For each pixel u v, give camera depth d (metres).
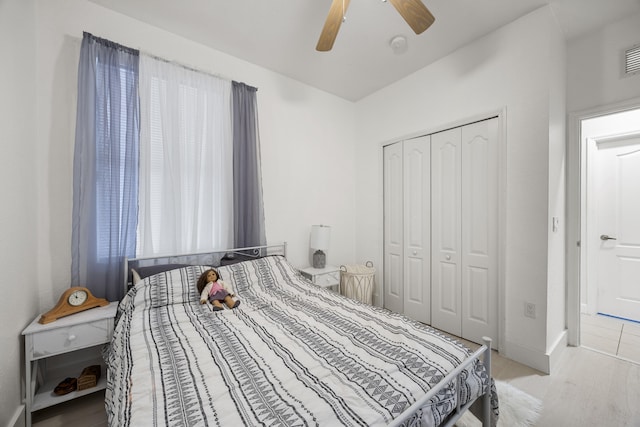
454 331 2.49
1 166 1.25
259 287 2.08
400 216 2.99
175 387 0.90
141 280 1.77
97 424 1.45
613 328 2.61
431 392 0.87
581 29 2.10
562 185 2.18
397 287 3.03
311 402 0.83
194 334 1.32
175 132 2.09
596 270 2.94
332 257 3.25
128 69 1.92
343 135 3.35
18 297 1.39
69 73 1.77
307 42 2.29
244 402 0.83
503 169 2.13
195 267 1.98
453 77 2.44
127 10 1.92
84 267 1.75
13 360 1.34
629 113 2.69
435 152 2.64
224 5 1.88
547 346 1.93
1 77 1.25
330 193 3.22
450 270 2.53
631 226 2.77
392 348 1.19
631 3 1.84
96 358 1.86
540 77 1.93
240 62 2.52
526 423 1.43
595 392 1.69
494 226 2.22
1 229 1.25
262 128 2.67
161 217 2.05
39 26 1.68
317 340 1.26
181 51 2.20
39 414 1.51
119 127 1.87
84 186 1.75
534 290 1.96
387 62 2.59
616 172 2.83
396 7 1.45
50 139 1.71
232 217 2.37
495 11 1.96
